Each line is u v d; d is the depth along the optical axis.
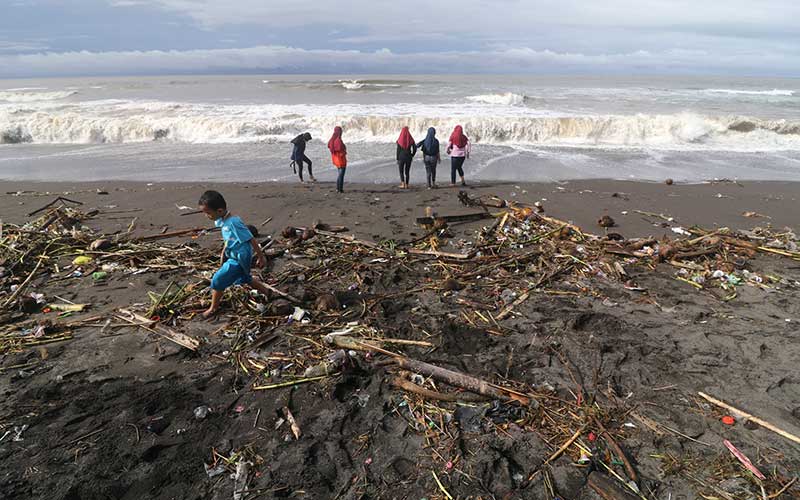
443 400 4.07
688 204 10.83
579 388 4.25
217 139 18.59
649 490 3.19
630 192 11.88
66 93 31.66
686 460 3.45
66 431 3.65
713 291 6.34
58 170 13.87
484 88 36.50
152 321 5.24
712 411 3.97
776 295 6.21
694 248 7.77
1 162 14.83
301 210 10.04
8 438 3.57
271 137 18.62
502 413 3.94
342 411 3.96
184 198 10.86
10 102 26.75
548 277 6.58
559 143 18.58
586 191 11.93
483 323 5.42
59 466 3.32
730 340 5.09
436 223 8.66
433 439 3.66
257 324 5.26
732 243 7.93
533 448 3.58
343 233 8.43
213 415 3.88
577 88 38.62
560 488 3.22
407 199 11.07
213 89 34.91
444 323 5.37
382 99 28.03
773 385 4.32
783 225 9.38
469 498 3.13
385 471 3.36
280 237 8.31
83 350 4.77
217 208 5.16
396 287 6.34
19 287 6.12
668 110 23.89
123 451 3.47
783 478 3.28
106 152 16.52
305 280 6.49
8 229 8.01
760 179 13.50
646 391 4.24
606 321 5.49
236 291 5.88
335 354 4.53
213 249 7.51
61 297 5.92
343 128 19.17
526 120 18.80
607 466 3.41
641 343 5.03
